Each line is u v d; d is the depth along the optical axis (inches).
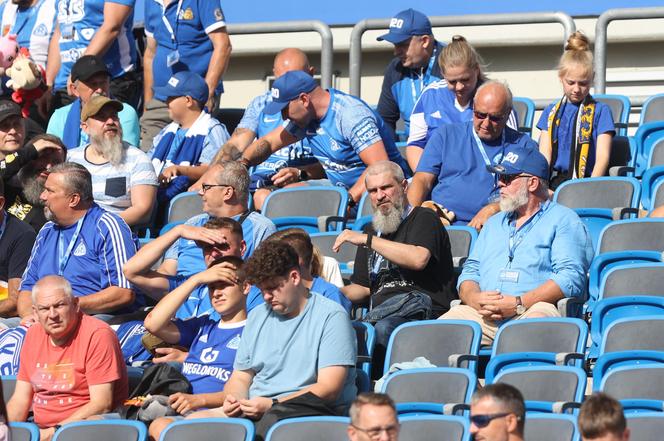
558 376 1071.6
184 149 1638.8
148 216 1513.3
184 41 1759.4
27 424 1088.2
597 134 1555.1
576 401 1058.1
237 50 2149.4
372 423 868.0
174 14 1756.9
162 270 1350.9
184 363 1180.5
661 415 963.3
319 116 1547.7
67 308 1156.5
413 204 1450.5
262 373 1100.5
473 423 849.5
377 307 1269.7
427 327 1184.2
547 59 2049.7
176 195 1582.2
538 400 1072.2
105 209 1380.4
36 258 1338.6
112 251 1317.7
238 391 1106.7
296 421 1011.9
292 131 1562.5
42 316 1154.0
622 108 1686.8
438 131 1477.6
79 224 1325.0
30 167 1486.2
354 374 1101.1
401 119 1759.4
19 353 1251.8
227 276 1165.7
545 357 1137.4
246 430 1022.4
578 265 1236.5
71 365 1158.3
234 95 2165.4
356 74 1902.1
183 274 1311.5
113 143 1507.1
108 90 1652.3
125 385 1178.6
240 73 2162.9
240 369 1114.7
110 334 1169.4
